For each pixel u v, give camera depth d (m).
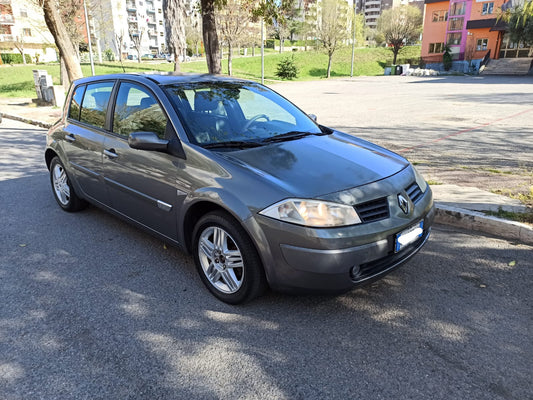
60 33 14.21
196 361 2.47
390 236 2.75
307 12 54.72
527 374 2.34
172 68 37.69
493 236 4.19
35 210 5.12
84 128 4.36
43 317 2.92
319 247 2.54
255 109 3.87
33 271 3.59
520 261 3.66
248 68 45.16
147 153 3.45
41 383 2.30
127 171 3.67
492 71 41.53
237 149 3.21
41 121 12.37
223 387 2.27
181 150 3.20
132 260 3.78
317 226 2.55
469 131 9.79
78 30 25.66
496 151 7.66
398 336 2.69
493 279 3.38
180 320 2.88
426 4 49.38
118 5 79.62
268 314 2.94
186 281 3.41
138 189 3.59
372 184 2.86
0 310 3.01
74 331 2.76
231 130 3.47
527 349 2.56
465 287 3.27
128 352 2.56
